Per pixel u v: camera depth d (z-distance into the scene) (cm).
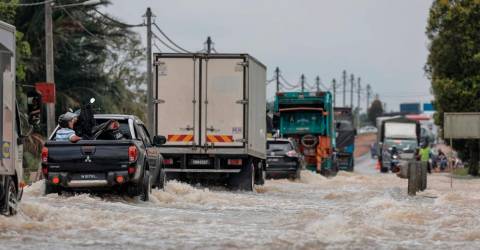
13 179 3142
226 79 5681
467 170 12706
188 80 5706
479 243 2670
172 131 5700
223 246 2520
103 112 10125
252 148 5794
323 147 9588
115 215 3288
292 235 2769
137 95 11212
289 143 7738
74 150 4097
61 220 3070
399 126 14700
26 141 8219
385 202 3897
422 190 5653
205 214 3706
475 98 11475
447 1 11419
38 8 9562
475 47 11381
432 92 11825
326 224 2952
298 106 9562
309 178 8069
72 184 4103
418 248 2538
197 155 5731
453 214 3559
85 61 10281
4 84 2975
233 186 5781
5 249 2395
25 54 8644
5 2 8225
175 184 4912
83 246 2489
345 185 7069
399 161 13750
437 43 11562
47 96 6353
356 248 2505
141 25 9762
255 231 2936
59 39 9888
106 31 10312
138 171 4116
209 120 5691
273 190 6003
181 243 2577
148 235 2759
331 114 9744
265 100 6359
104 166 4088
